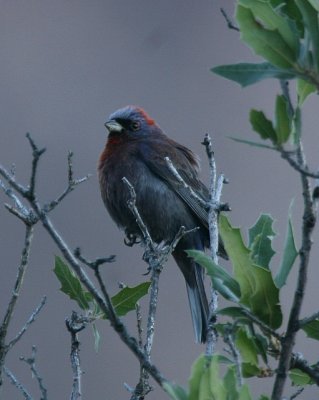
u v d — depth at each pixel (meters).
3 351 5.97
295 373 5.52
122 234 14.49
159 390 12.95
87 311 6.14
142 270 14.32
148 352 6.09
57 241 5.13
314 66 4.40
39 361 13.41
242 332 4.98
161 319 14.23
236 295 4.93
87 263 4.98
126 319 13.58
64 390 13.27
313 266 14.26
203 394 4.18
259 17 4.39
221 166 16.28
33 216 5.88
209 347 5.78
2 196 14.57
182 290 14.52
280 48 4.39
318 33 4.40
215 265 4.94
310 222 4.55
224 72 4.44
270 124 4.32
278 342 5.00
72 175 5.61
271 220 5.29
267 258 5.21
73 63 18.16
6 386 12.92
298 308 4.71
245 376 4.98
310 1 4.38
